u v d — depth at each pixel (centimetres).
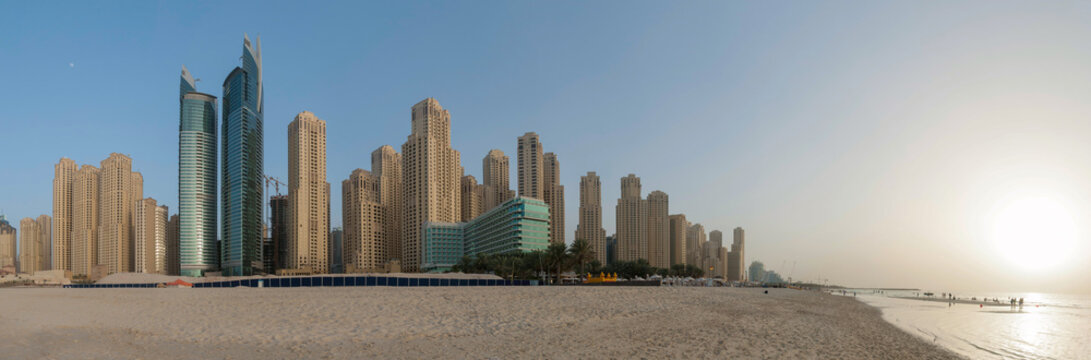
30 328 2609
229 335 2611
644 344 2570
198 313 3553
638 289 7200
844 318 4788
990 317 6756
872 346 2886
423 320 3291
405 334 2731
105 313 3488
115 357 1986
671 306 4694
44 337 2369
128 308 3866
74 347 2158
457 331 2866
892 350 2806
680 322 3538
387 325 3048
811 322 4012
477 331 2880
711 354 2366
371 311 3722
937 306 9838
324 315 3481
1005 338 4078
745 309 4919
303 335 2645
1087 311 9281
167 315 3425
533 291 5856
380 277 8806
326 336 2627
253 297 4938
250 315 3456
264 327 2908
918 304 10456
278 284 8888
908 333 3853
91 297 5122
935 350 2975
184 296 5153
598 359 2177
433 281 9150
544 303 4462
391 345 2405
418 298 4747
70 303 4341
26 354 1969
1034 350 3412
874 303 9488
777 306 5691
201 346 2295
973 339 3853
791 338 2977
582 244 13125
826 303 7538
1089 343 3869
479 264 16750
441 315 3559
